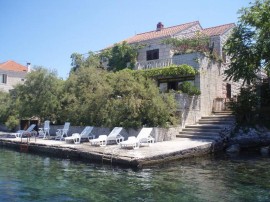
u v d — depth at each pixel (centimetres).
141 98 1936
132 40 3094
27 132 2359
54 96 2520
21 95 2655
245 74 1948
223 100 2467
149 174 1162
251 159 1509
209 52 2483
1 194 919
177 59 2461
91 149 1552
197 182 1041
